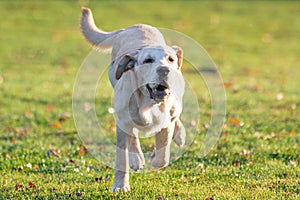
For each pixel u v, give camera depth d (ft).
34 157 35.06
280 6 137.39
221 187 27.78
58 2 128.98
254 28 115.96
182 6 132.46
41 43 97.55
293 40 107.45
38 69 78.74
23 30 106.63
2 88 62.80
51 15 118.83
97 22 113.09
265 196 25.94
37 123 46.52
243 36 108.88
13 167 32.86
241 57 90.17
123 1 133.39
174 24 115.44
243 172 30.96
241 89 62.49
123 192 26.37
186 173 31.17
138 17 120.06
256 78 71.92
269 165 32.50
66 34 105.29
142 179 29.78
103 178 30.14
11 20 113.39
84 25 33.09
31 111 51.11
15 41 98.27
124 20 116.57
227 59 87.66
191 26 114.62
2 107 53.06
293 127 43.96
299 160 33.88
